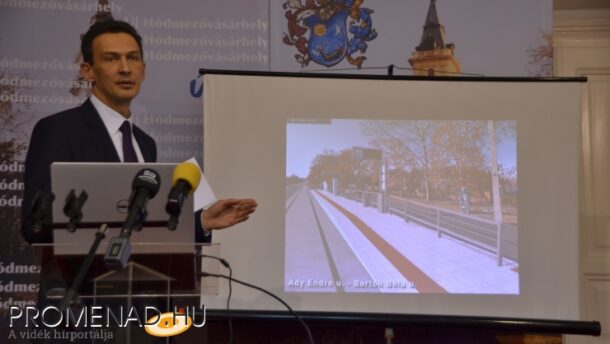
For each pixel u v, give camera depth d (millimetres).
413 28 3799
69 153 3090
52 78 3664
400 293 3244
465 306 3232
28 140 3627
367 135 3330
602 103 4418
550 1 3768
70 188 1961
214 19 3760
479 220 3279
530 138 3303
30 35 3676
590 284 4316
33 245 1820
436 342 3680
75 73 3676
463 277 3252
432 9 3801
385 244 3273
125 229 1615
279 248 3258
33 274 3557
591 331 3189
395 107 3340
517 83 3334
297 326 3662
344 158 3314
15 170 3609
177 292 2014
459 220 3287
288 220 3277
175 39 3736
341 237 3275
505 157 3303
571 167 3285
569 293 3232
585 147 4402
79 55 3688
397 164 3320
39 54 3670
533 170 3289
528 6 3775
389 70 3457
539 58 3754
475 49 3775
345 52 3785
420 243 3277
